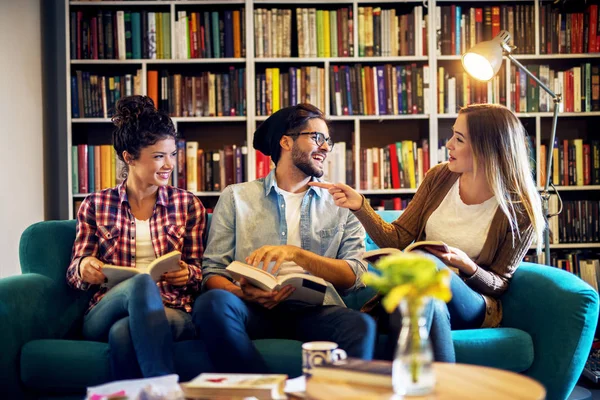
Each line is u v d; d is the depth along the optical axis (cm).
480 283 231
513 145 244
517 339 217
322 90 394
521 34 393
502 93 395
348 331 202
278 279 212
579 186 393
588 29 393
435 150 391
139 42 394
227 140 422
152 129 238
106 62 393
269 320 223
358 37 394
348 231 248
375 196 413
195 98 394
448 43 393
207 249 245
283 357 203
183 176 394
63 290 238
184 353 206
